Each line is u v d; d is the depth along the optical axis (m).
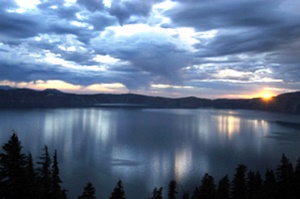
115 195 46.88
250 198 60.91
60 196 34.94
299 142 193.38
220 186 63.53
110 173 104.06
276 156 143.12
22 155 20.89
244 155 145.25
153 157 136.00
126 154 142.12
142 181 95.12
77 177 97.62
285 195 53.69
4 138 178.75
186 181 96.19
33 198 21.89
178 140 198.50
